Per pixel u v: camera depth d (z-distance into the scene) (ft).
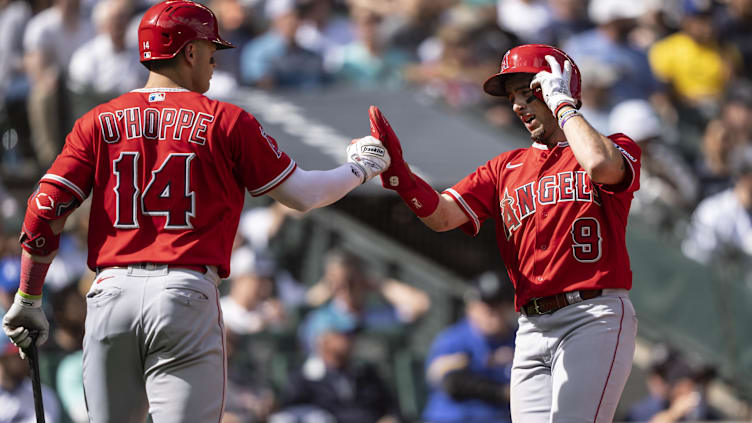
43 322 42.01
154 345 38.19
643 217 101.71
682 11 133.08
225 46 41.68
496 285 84.58
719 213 106.63
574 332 41.16
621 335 40.96
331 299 87.61
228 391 81.46
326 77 116.06
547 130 43.21
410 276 93.20
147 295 38.04
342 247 92.43
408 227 94.53
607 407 40.45
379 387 84.79
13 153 94.12
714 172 115.55
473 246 95.71
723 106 124.47
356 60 117.60
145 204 38.58
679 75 128.47
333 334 84.38
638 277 99.76
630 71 121.08
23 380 74.79
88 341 39.14
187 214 38.55
